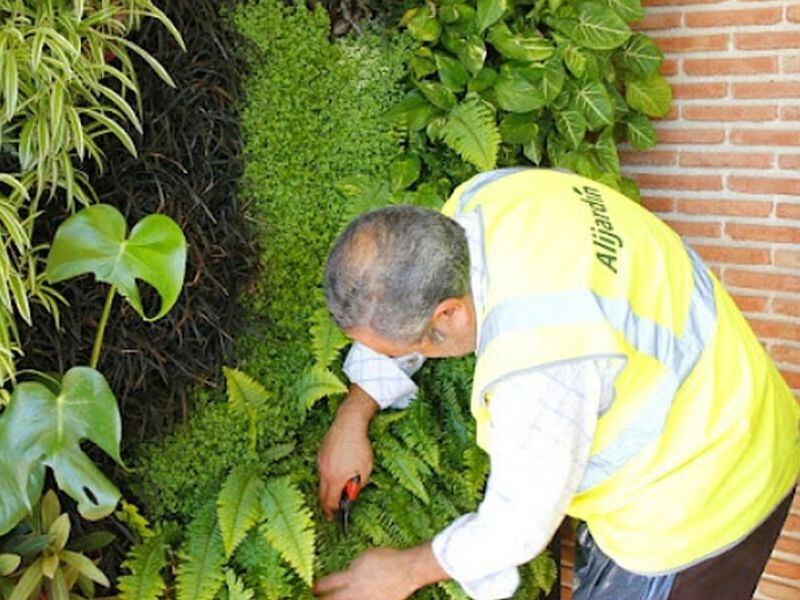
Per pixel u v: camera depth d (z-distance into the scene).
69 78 1.27
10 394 1.34
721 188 2.69
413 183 1.97
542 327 1.27
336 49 1.83
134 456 1.59
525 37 2.07
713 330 1.46
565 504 1.34
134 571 1.53
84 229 1.35
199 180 1.59
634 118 2.60
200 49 1.58
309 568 1.58
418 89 1.95
